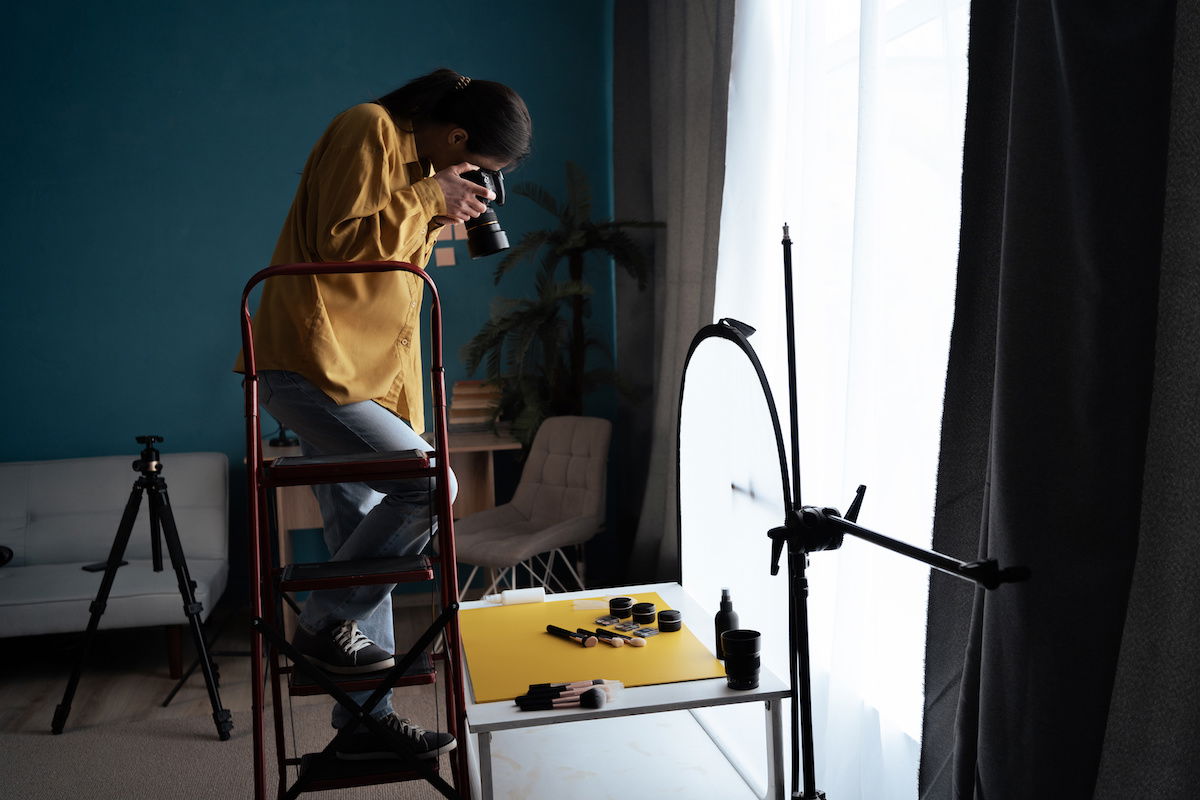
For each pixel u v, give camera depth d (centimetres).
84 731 327
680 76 384
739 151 319
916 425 219
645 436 457
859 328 221
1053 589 138
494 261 483
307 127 468
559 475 423
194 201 464
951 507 177
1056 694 138
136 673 385
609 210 489
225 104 463
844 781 222
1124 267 129
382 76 471
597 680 185
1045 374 140
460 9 474
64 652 410
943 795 180
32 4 449
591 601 240
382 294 204
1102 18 129
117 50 455
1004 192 162
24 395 461
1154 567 132
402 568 179
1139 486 130
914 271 218
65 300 461
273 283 203
